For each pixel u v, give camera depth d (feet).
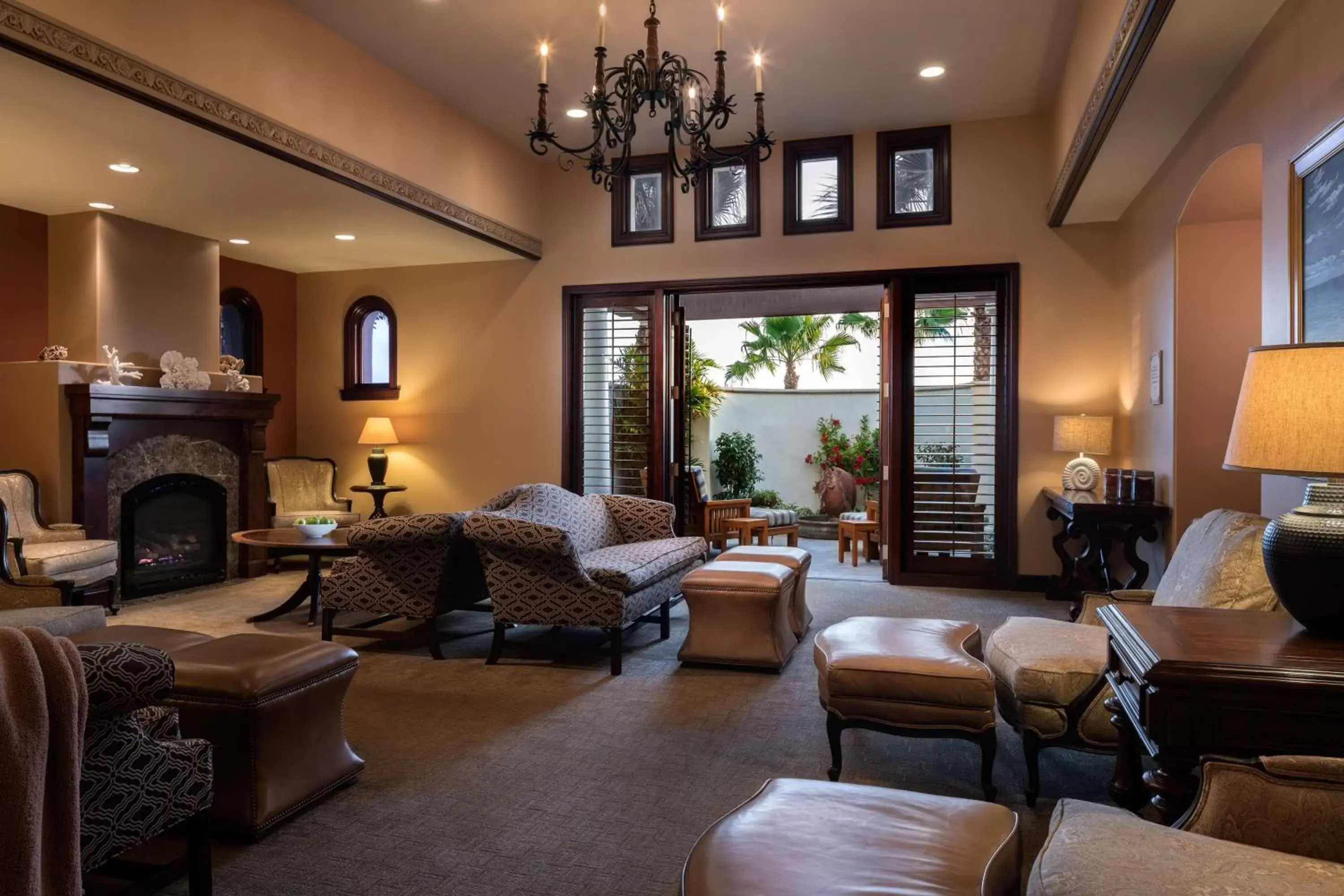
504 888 7.11
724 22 15.51
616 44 16.56
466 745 10.43
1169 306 15.42
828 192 22.06
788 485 37.11
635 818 8.43
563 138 22.12
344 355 25.99
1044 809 8.67
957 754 10.20
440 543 14.07
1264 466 6.01
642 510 18.40
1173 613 7.11
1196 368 15.01
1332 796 4.45
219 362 22.02
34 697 4.85
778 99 19.30
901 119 20.61
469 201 20.51
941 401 21.35
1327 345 5.85
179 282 20.98
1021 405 20.49
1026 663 8.77
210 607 18.78
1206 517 9.49
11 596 12.66
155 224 20.26
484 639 16.01
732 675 13.58
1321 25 8.79
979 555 21.01
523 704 12.07
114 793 5.91
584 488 23.80
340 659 8.99
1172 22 10.20
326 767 8.87
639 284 23.15
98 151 14.78
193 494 21.39
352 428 26.00
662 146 22.61
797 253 21.93
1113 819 4.62
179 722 7.57
